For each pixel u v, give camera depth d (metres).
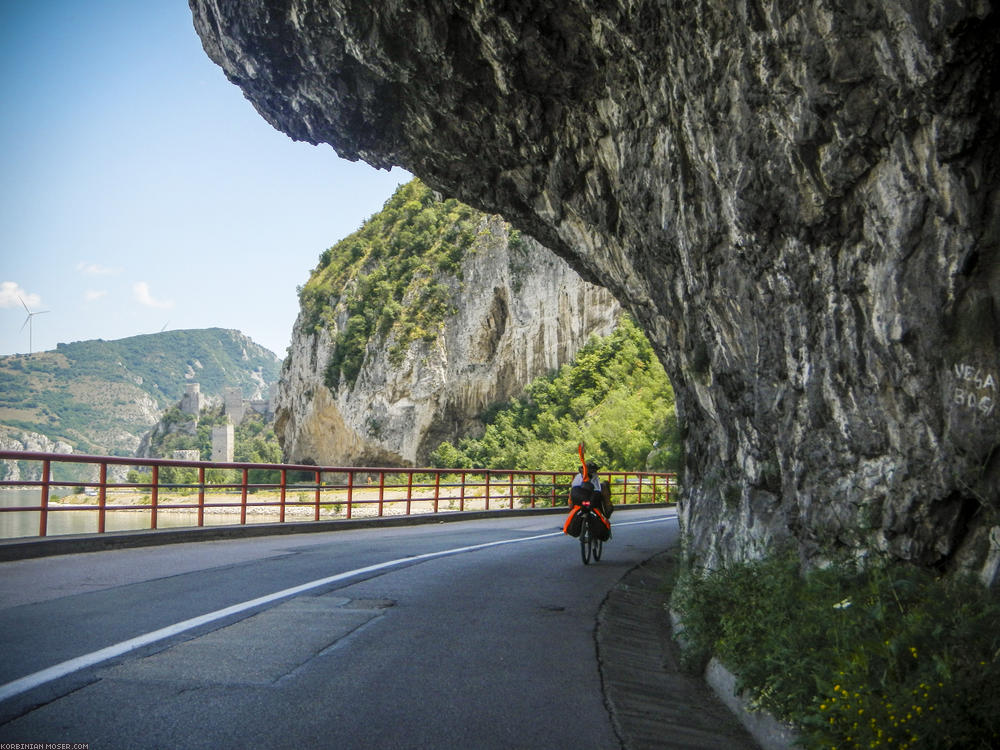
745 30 6.35
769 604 5.61
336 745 4.09
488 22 10.46
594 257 13.31
